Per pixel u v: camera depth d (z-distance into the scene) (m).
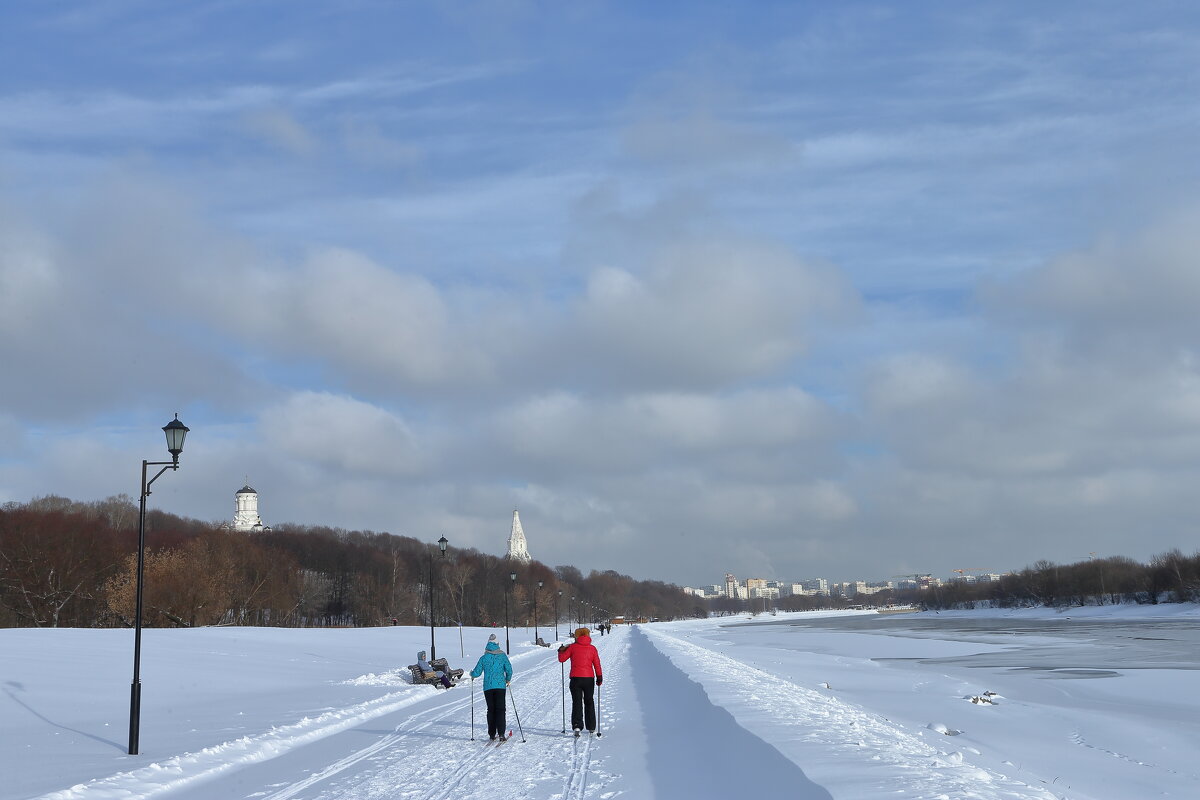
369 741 19.66
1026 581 198.00
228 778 15.52
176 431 20.09
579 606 192.88
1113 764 22.05
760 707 20.17
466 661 49.62
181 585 85.00
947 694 38.03
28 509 100.69
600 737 18.84
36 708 24.70
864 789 11.09
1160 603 152.00
